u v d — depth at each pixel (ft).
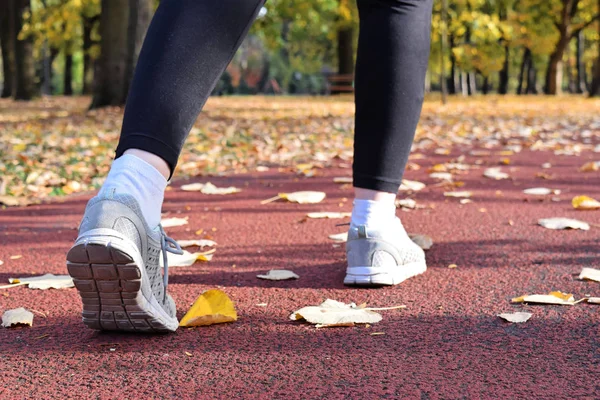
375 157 6.85
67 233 10.47
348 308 5.99
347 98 83.71
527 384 4.51
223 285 7.18
